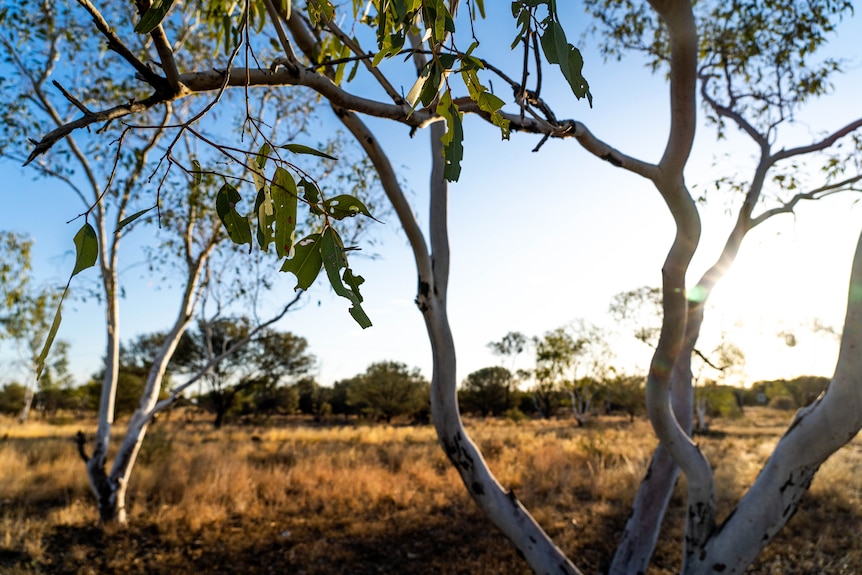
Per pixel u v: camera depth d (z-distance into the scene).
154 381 7.39
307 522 7.31
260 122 0.88
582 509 7.94
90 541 6.45
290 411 40.97
